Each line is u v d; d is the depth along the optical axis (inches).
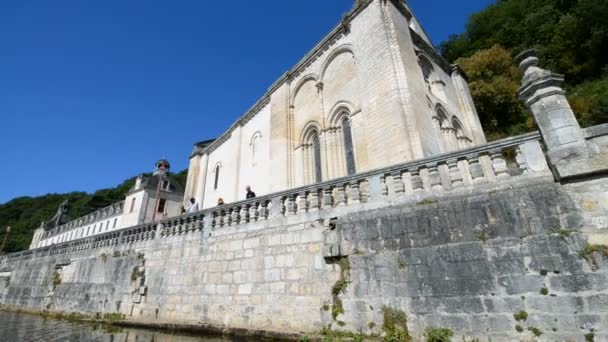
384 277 283.1
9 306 807.1
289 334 304.7
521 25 1187.9
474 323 231.8
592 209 212.8
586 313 196.5
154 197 1763.0
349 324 287.1
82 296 597.3
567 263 210.7
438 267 259.1
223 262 409.7
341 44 684.1
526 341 210.7
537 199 233.9
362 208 322.0
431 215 277.3
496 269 234.7
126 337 367.2
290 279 341.1
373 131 526.6
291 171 721.0
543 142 247.9
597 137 224.7
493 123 965.2
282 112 793.6
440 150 520.4
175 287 448.8
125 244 572.4
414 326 255.4
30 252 865.5
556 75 251.1
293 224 363.6
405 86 503.8
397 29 572.1
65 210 2982.3
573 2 1075.9
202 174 1237.7
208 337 354.3
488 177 267.1
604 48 869.2
